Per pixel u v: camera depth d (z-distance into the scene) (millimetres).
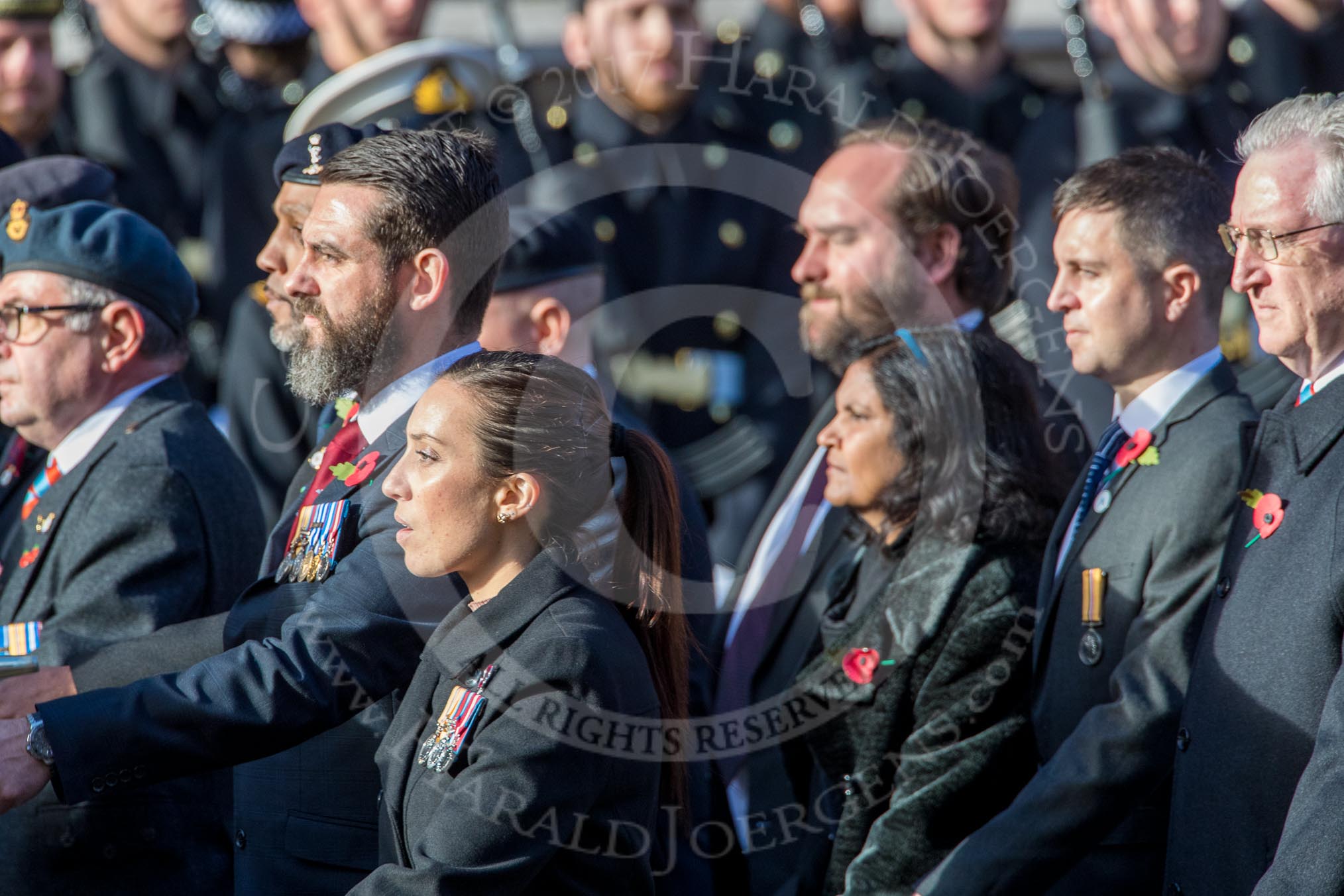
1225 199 10328
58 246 11469
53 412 11477
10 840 10922
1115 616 9719
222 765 8742
